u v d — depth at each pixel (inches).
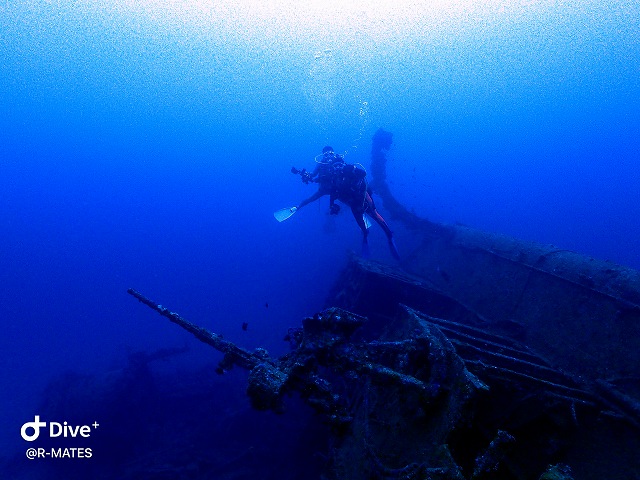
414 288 308.8
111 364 721.6
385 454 131.9
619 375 168.6
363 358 136.8
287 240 1048.2
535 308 238.7
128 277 1675.7
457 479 96.5
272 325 760.3
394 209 471.5
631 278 191.6
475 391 111.7
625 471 138.8
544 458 157.8
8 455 431.2
